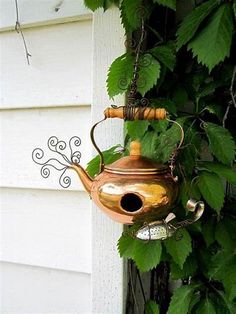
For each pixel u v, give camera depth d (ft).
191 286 2.60
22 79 3.14
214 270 2.48
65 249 3.10
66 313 3.16
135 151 2.19
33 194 3.20
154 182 2.05
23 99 3.14
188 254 2.44
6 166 3.24
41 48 3.07
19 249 3.26
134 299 3.01
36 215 3.20
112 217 2.16
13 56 3.16
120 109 2.16
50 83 3.05
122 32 2.74
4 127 3.24
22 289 3.31
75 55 2.97
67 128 3.04
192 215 2.40
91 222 2.94
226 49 2.18
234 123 2.68
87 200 3.03
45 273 3.23
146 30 2.69
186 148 2.35
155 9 2.76
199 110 2.60
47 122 3.10
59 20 2.98
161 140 2.39
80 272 3.08
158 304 2.97
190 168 2.34
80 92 2.95
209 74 2.61
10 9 3.12
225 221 2.60
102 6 2.66
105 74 2.80
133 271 3.04
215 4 2.27
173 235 2.45
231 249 2.50
